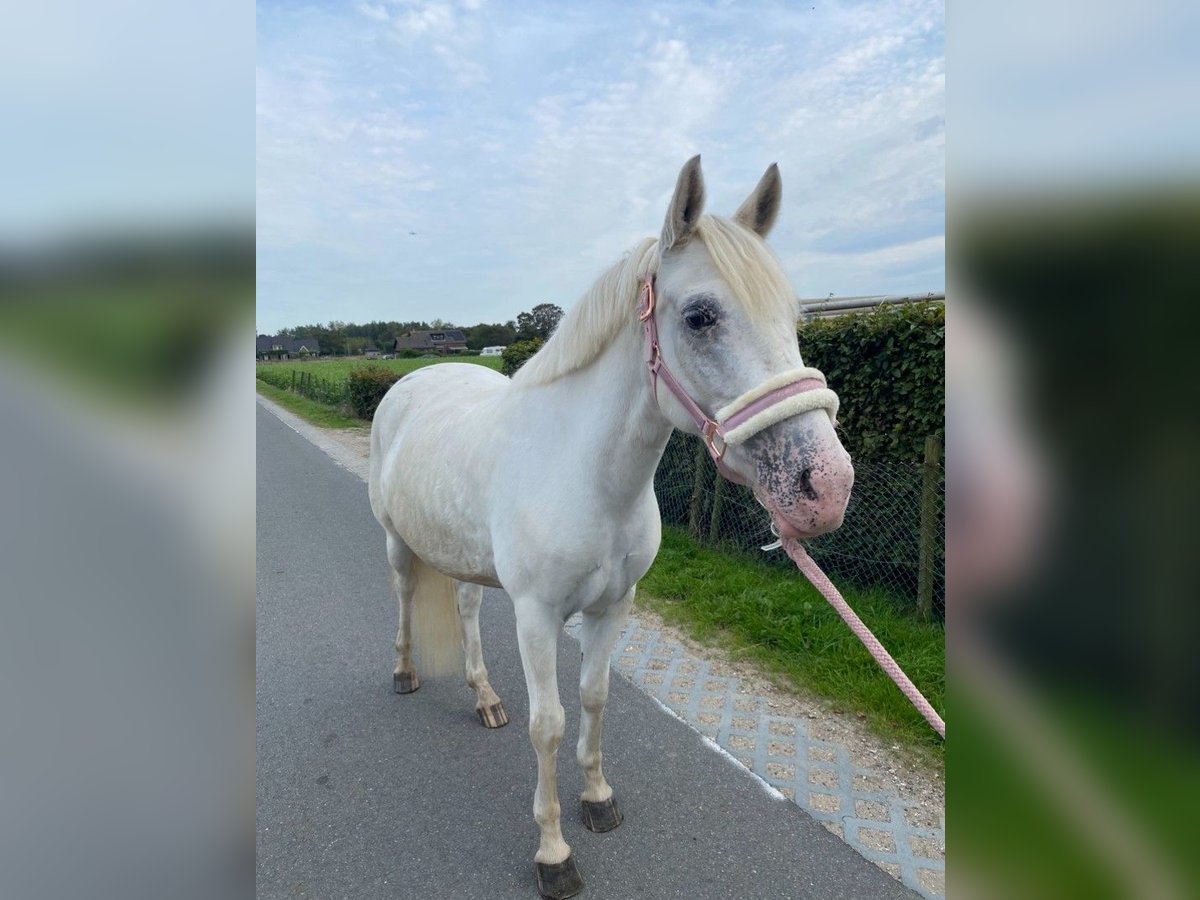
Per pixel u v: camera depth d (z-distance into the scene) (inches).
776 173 61.5
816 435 49.4
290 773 100.0
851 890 75.9
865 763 98.6
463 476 84.5
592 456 68.9
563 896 75.5
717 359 53.7
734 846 82.9
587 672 82.0
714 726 108.8
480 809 91.8
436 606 112.9
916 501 144.4
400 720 114.5
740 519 190.7
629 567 74.7
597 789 87.1
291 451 411.5
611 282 67.5
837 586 160.6
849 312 163.9
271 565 196.9
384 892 78.0
